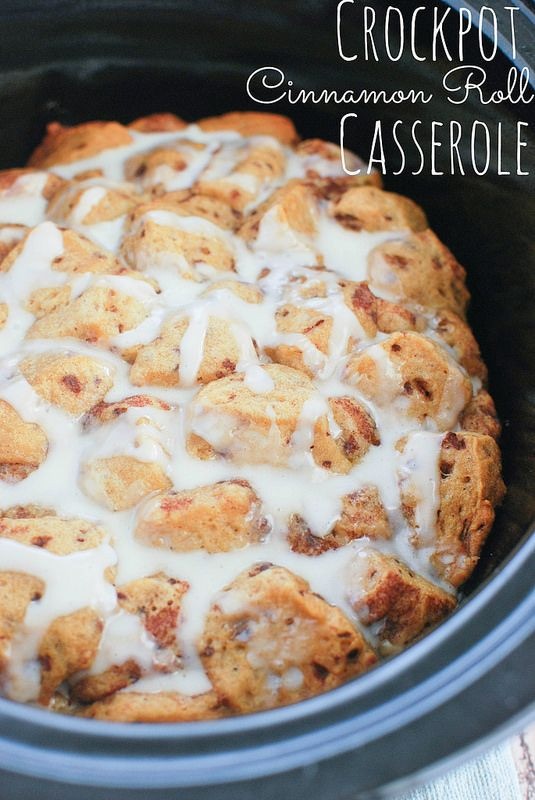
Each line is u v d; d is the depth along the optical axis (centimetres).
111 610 48
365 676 42
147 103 65
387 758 40
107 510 50
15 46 60
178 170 61
